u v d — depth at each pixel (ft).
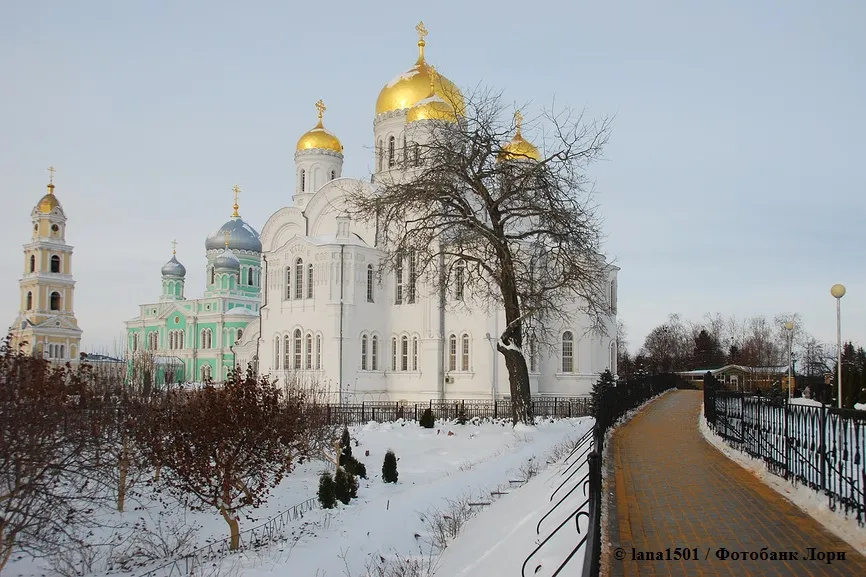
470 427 123.95
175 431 69.62
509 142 118.21
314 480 94.63
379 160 208.23
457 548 51.90
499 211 115.55
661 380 178.09
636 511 42.19
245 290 330.13
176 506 79.30
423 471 99.66
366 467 101.60
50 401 61.98
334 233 207.41
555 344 176.35
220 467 67.87
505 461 87.51
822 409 42.06
